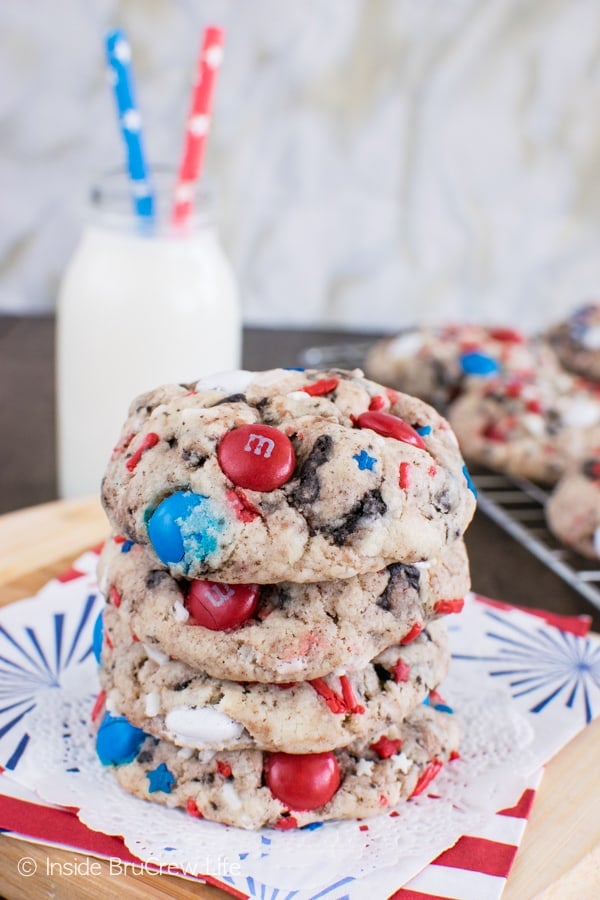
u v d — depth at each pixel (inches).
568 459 19.0
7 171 23.2
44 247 24.0
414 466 11.0
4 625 13.4
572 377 22.2
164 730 11.4
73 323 16.4
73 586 14.1
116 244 16.2
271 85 23.7
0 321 24.0
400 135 24.8
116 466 11.5
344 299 26.1
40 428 19.8
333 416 11.3
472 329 22.8
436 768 11.7
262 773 11.4
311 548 10.7
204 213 16.6
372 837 11.1
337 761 11.5
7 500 17.7
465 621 14.0
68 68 22.5
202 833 11.1
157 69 22.9
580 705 12.7
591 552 16.7
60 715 12.3
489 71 24.4
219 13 22.6
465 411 20.1
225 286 16.9
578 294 26.8
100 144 23.3
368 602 11.2
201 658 11.1
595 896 11.2
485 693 12.9
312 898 10.4
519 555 16.8
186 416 11.1
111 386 16.4
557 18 24.1
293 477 10.9
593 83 24.8
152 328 16.2
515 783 11.7
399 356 21.6
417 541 10.9
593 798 11.7
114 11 22.2
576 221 26.2
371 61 24.0
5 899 10.9
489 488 19.0
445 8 23.6
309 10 23.0
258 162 24.4
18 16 21.8
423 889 10.6
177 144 23.7
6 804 11.3
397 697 11.5
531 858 11.1
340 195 25.1
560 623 14.1
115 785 11.6
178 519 10.7
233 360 17.3
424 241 25.9
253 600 11.1
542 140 25.3
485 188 25.6
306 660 11.0
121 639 11.8
